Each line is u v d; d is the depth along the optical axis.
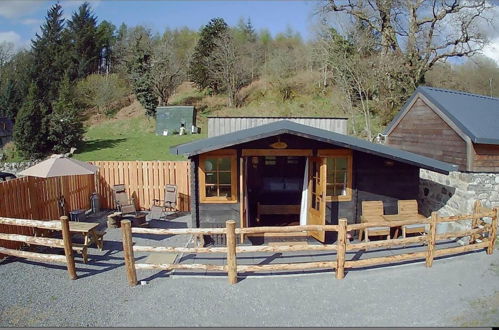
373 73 23.28
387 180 9.13
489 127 9.73
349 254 7.98
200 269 7.04
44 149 20.91
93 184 13.12
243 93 34.22
